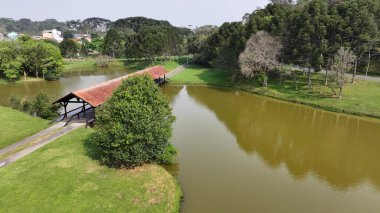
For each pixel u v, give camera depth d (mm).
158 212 20906
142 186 23531
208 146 35281
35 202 20375
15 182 22703
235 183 26531
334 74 55719
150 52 108250
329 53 55250
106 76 95500
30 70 88000
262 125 43531
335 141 37344
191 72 91375
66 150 28922
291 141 37344
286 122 45031
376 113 46406
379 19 56688
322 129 41812
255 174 28375
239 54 68562
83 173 24516
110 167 25891
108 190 22453
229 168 29516
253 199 24031
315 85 60000
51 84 80125
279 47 61812
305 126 43125
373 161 31875
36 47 86062
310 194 25188
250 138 38219
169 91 68312
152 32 114625
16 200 20500
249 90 65562
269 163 30906
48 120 39781
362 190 26141
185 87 72875
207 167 29625
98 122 26844
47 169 24734
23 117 39406
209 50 95812
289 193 25203
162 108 27391
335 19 54469
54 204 20297
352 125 43375
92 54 160125
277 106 53938
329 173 29078
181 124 43844
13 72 80250
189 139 37625
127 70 111375
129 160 24984
